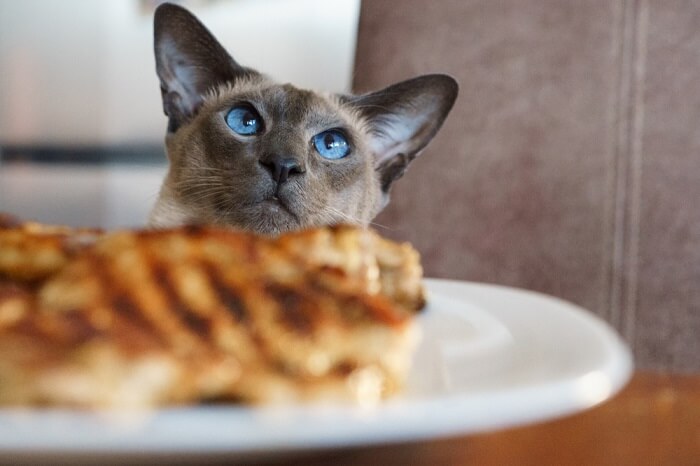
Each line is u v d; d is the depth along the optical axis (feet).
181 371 0.55
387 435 0.54
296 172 1.41
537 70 1.88
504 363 0.86
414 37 1.92
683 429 0.89
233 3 2.88
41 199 3.64
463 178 1.90
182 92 1.58
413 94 1.65
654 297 1.82
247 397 0.59
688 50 1.83
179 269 0.66
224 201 1.40
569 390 0.62
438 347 0.95
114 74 3.46
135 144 3.47
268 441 0.52
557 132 1.87
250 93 1.51
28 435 0.48
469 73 1.91
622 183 1.84
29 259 0.71
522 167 1.88
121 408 0.52
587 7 1.87
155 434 0.50
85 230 0.83
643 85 1.84
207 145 1.46
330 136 1.53
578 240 1.85
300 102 1.51
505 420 0.58
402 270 1.01
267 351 0.63
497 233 1.88
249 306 0.65
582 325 0.86
